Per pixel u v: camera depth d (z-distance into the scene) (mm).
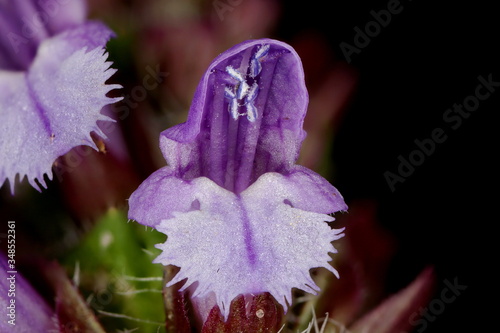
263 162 53
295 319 55
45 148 51
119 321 55
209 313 51
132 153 56
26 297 54
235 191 54
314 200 51
